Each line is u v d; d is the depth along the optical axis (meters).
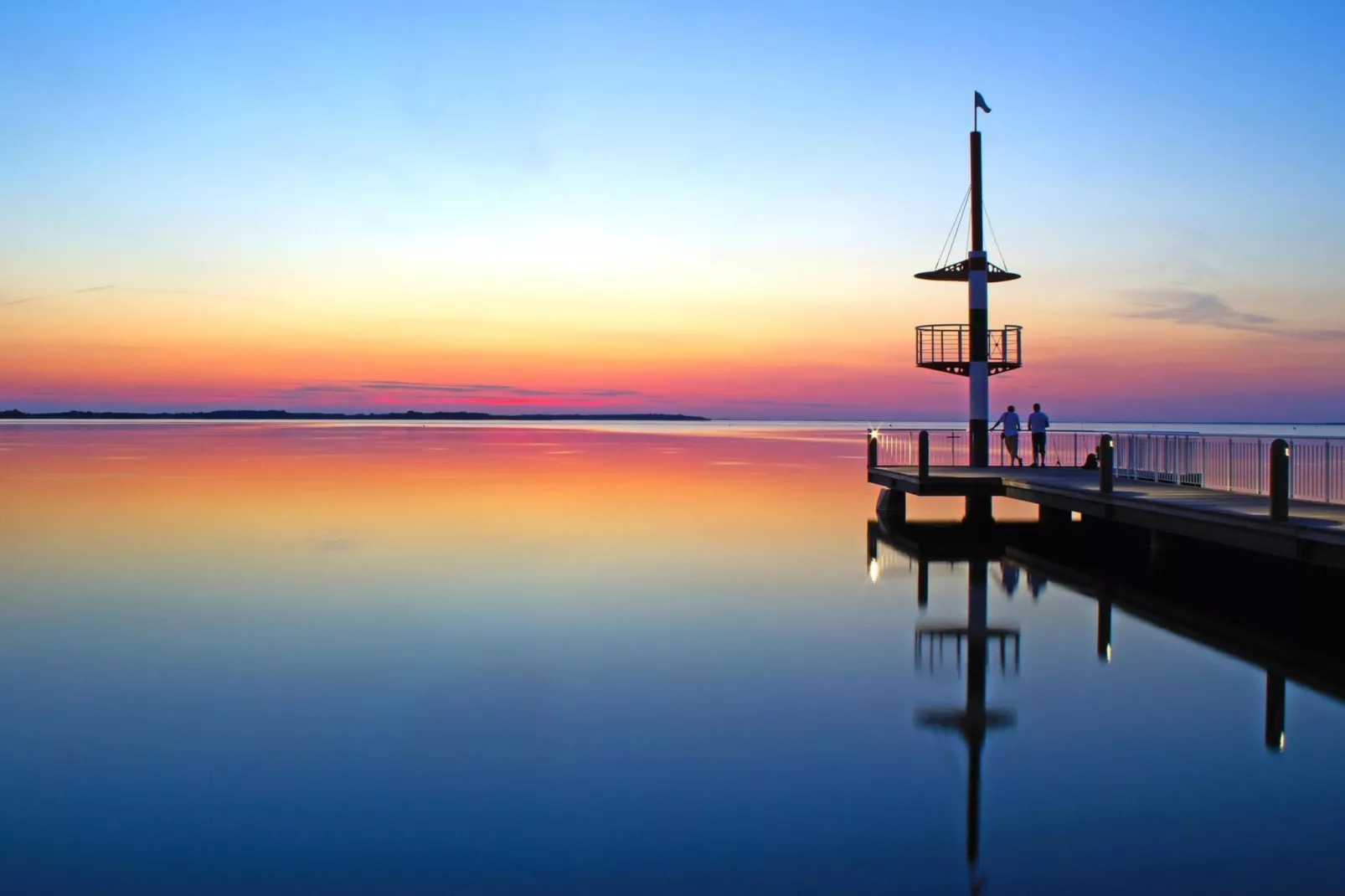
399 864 6.35
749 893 5.98
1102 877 6.13
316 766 8.05
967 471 24.06
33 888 6.05
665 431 140.00
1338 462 15.33
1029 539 21.86
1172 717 9.24
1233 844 6.55
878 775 7.81
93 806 7.27
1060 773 7.84
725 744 8.55
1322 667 11.03
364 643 12.31
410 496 31.75
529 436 104.06
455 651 11.91
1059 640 12.41
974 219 26.55
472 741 8.66
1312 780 7.64
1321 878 6.08
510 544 20.92
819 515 26.72
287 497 31.28
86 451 60.91
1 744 8.59
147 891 6.02
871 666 11.20
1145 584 16.23
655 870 6.26
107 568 17.80
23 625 13.30
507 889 6.04
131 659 11.55
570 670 11.04
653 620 13.64
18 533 22.33
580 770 7.96
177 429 133.25
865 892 5.98
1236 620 13.59
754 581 16.59
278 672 10.98
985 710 9.49
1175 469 19.05
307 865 6.35
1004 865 6.29
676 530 23.36
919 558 19.14
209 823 6.97
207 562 18.45
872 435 27.11
